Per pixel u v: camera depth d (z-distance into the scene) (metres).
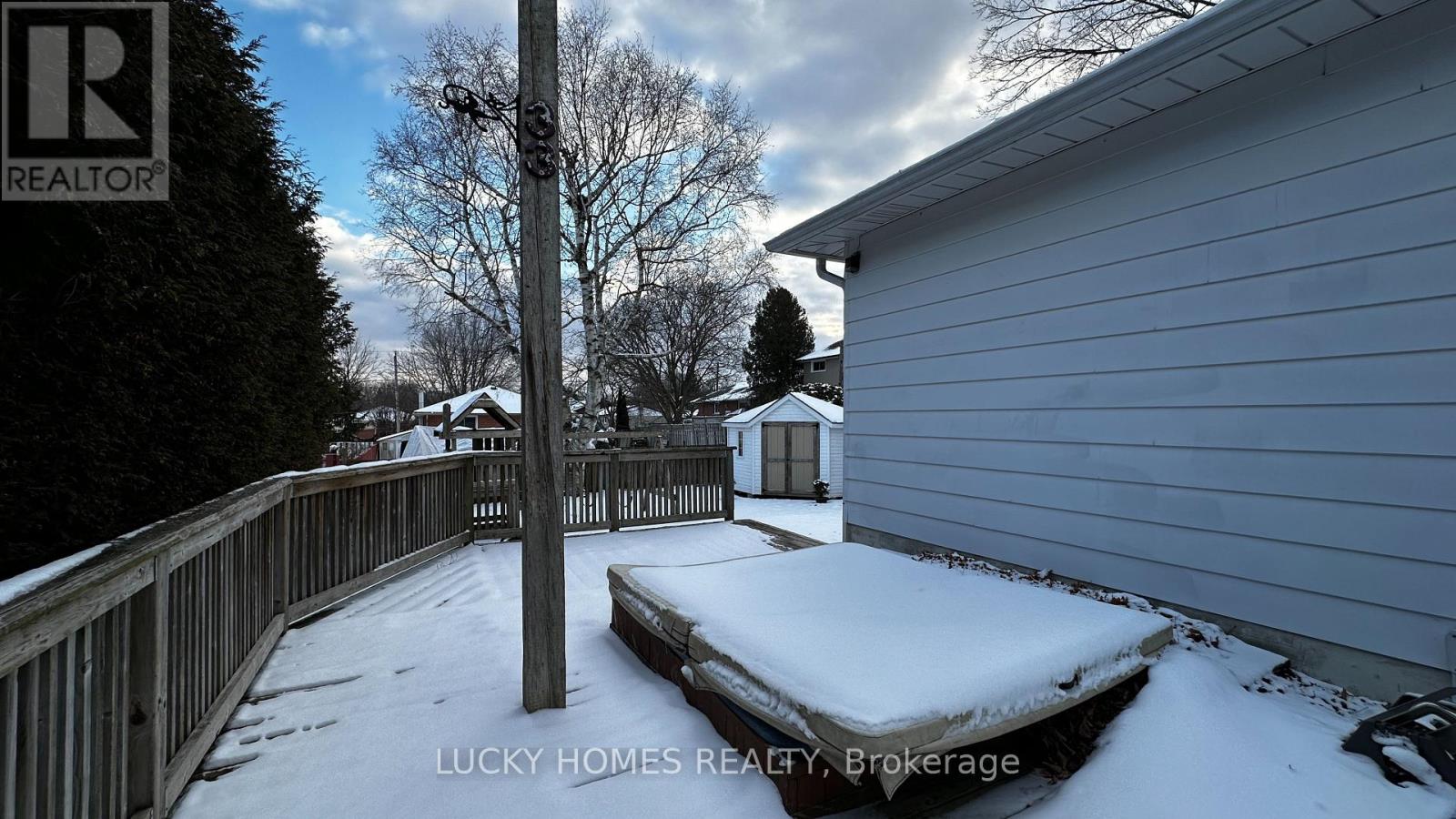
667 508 7.05
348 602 4.22
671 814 1.84
